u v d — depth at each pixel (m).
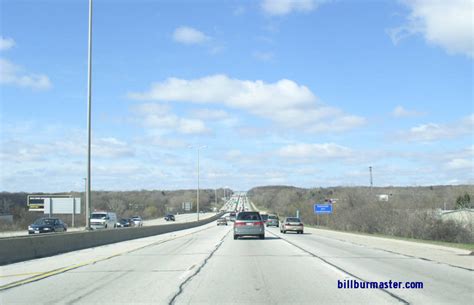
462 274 16.12
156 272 17.02
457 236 46.94
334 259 21.61
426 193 84.81
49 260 21.64
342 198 91.94
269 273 16.61
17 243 21.59
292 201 155.00
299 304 11.06
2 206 89.56
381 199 71.62
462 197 70.94
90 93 31.52
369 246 30.55
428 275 15.88
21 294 12.54
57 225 53.19
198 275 16.14
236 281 14.70
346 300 11.52
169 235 51.09
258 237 42.59
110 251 27.19
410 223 50.34
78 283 14.43
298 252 25.72
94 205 134.00
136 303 11.25
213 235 49.44
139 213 147.12
